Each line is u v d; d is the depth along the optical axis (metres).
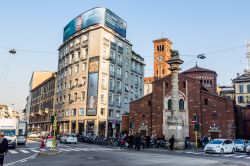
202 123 45.41
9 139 30.27
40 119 86.50
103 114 57.91
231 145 31.50
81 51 62.72
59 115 68.62
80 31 64.12
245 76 77.25
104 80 59.16
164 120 48.16
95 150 29.17
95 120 56.03
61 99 69.44
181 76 48.31
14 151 27.00
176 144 35.03
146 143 37.28
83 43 62.44
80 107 59.66
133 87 70.38
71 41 67.69
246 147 31.20
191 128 45.84
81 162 17.44
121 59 65.75
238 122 50.88
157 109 49.34
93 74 58.59
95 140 44.88
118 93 63.44
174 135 35.53
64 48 71.88
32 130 94.38
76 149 30.50
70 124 61.56
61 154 23.73
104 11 61.38
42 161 18.03
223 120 43.97
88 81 59.06
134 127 51.16
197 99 46.34
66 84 67.25
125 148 35.25
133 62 71.75
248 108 53.31
